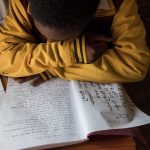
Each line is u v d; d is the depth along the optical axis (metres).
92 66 0.83
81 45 0.80
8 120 0.75
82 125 0.73
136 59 0.86
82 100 0.78
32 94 0.81
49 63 0.83
